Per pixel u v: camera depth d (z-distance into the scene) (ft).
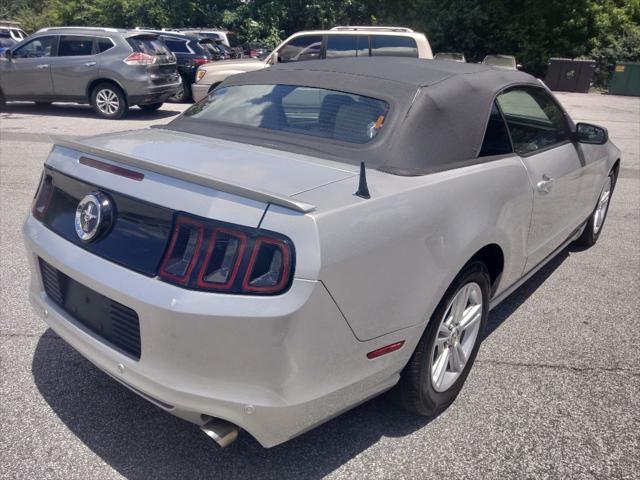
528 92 12.41
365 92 10.11
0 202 20.52
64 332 8.67
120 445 8.84
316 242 6.88
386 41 36.42
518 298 14.39
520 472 8.53
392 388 9.10
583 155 14.16
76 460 8.50
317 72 11.21
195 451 8.78
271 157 9.00
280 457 8.71
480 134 10.34
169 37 50.90
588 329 12.87
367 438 9.18
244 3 95.20
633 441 9.25
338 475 8.41
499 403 10.13
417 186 8.50
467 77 10.89
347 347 7.51
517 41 88.63
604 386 10.71
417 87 10.02
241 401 6.99
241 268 6.82
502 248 10.29
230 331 6.81
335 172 8.46
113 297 7.52
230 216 6.95
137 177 7.79
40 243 8.87
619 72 76.02
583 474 8.52
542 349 11.98
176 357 7.10
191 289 6.97
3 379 10.30
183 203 7.23
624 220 21.07
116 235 7.82
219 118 11.09
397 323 8.07
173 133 10.89
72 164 8.84
